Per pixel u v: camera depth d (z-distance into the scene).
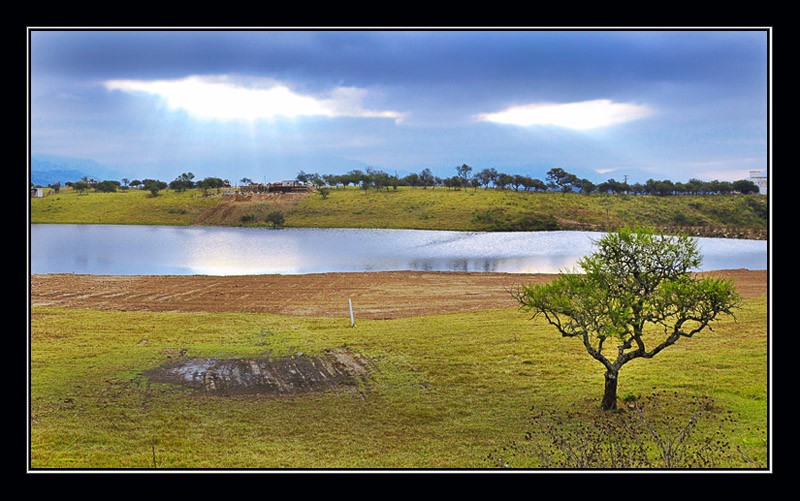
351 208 115.25
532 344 20.20
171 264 53.88
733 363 16.89
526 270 49.72
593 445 10.94
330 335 22.38
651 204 116.75
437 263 55.09
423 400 15.17
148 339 21.69
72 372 17.44
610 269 14.04
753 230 93.81
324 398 15.43
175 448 12.14
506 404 14.72
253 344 21.06
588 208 112.00
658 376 16.20
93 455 11.58
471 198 120.88
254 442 12.54
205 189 141.38
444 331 22.59
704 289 12.74
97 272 48.09
